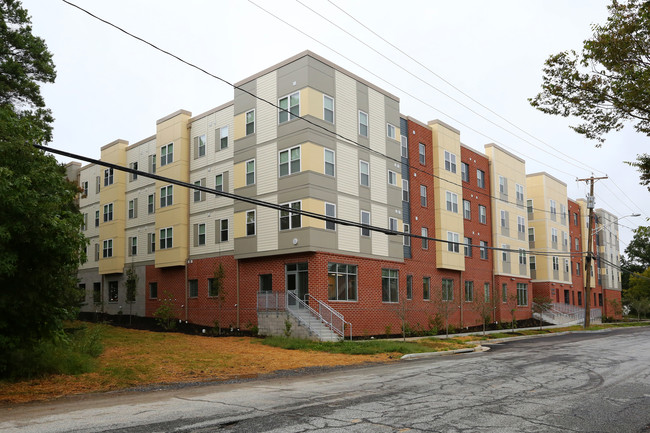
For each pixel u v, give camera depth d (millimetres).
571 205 62469
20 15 22016
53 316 13562
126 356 18438
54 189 13492
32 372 13664
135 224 39781
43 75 22812
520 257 47750
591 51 12000
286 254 28125
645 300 68062
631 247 95000
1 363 13148
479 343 27250
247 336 27906
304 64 27984
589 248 45125
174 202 35531
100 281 42812
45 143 22234
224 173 32875
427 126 37719
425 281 35562
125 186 41312
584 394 11414
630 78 11797
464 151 41812
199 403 10336
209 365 17016
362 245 29844
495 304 37219
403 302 27578
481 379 13750
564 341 28891
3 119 12766
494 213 44281
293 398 10883
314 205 27094
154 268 37625
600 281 69188
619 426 8469
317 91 28156
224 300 31109
